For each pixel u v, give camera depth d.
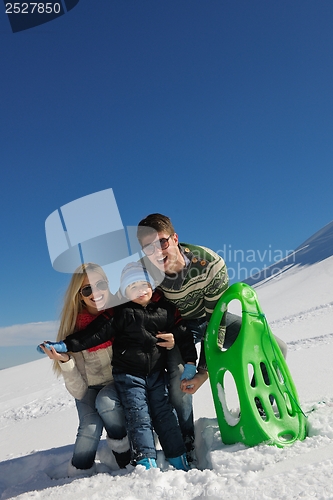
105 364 2.83
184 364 2.85
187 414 2.78
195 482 2.08
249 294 2.67
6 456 3.53
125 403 2.60
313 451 2.14
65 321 2.87
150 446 2.46
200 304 2.90
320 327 9.85
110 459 2.81
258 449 2.29
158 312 2.79
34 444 3.81
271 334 2.68
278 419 2.47
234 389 4.25
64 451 3.05
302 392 3.54
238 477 1.98
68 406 5.98
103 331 2.72
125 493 2.06
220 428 2.57
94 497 2.07
